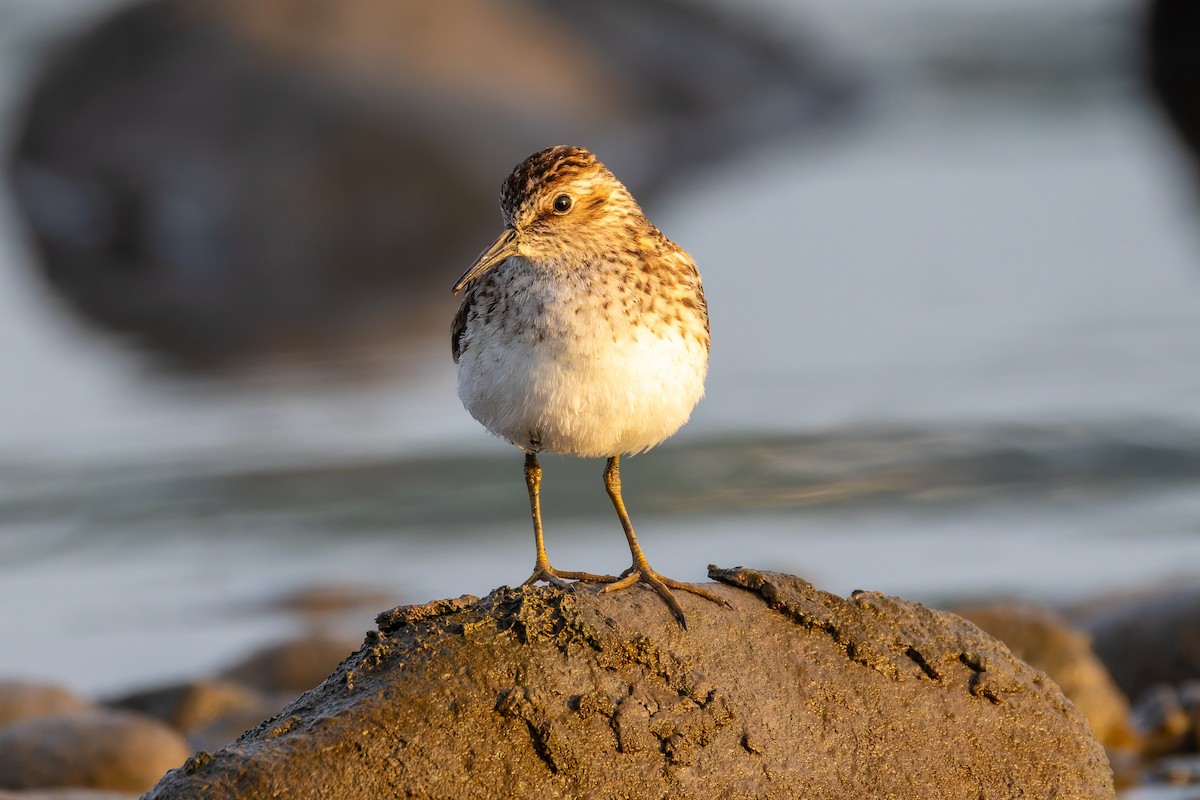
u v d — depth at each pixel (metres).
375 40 30.83
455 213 29.88
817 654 7.34
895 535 14.94
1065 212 26.73
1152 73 35.97
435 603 7.27
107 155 29.16
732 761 6.91
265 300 26.05
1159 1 35.56
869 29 45.44
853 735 7.15
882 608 7.59
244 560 14.98
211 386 20.41
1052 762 7.39
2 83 35.22
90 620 13.91
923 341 20.19
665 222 27.56
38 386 20.61
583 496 16.22
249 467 17.28
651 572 7.52
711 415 17.92
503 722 6.75
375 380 20.41
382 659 6.98
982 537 14.80
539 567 7.86
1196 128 33.09
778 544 14.77
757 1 41.91
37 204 29.77
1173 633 11.98
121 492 16.62
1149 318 20.73
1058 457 16.59
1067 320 20.91
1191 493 15.63
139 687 12.47
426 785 6.57
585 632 7.03
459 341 8.15
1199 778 10.27
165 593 14.43
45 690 11.73
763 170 32.19
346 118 29.47
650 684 6.98
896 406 17.81
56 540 15.54
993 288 22.53
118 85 29.69
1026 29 44.41
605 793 6.71
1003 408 17.88
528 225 7.77
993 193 28.39
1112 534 14.80
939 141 33.38
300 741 6.62
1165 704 11.02
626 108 34.19
